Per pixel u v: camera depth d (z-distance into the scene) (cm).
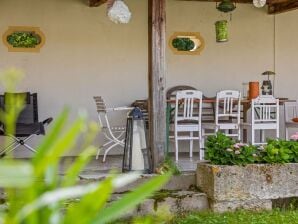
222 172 515
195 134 841
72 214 82
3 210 100
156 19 563
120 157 778
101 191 82
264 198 525
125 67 835
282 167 531
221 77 873
